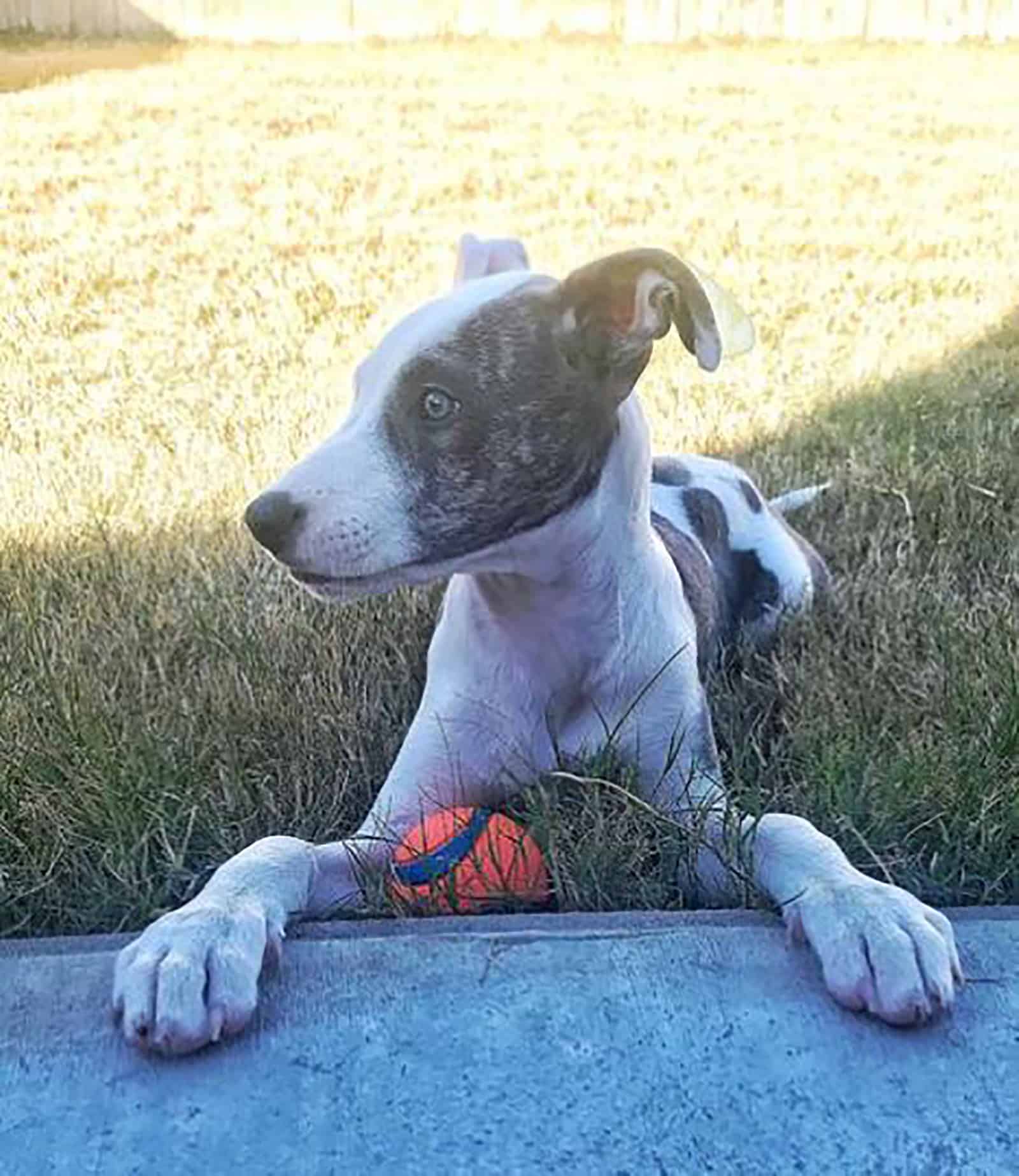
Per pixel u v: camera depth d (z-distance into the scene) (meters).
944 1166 0.52
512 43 3.52
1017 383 1.42
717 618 0.90
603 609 0.70
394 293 1.77
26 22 3.55
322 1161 0.52
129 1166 0.52
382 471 0.63
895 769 0.73
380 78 3.12
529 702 0.72
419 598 0.94
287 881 0.63
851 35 3.55
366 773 0.79
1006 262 1.88
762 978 0.59
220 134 2.61
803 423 1.33
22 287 1.79
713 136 2.61
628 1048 0.56
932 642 0.88
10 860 0.71
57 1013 0.58
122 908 0.68
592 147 2.53
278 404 1.38
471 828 0.68
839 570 1.07
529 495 0.65
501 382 0.64
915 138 2.59
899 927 0.58
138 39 3.53
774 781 0.77
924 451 1.23
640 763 0.74
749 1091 0.55
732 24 3.55
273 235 2.02
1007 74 3.14
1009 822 0.70
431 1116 0.54
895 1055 0.56
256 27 3.55
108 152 2.48
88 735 0.78
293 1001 0.58
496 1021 0.58
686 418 1.32
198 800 0.75
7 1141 0.53
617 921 0.63
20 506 1.14
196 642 0.92
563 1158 0.52
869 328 1.63
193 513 1.10
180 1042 0.55
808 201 2.19
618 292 0.65
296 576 0.63
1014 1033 0.57
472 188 2.26
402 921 0.64
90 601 0.97
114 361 1.54
